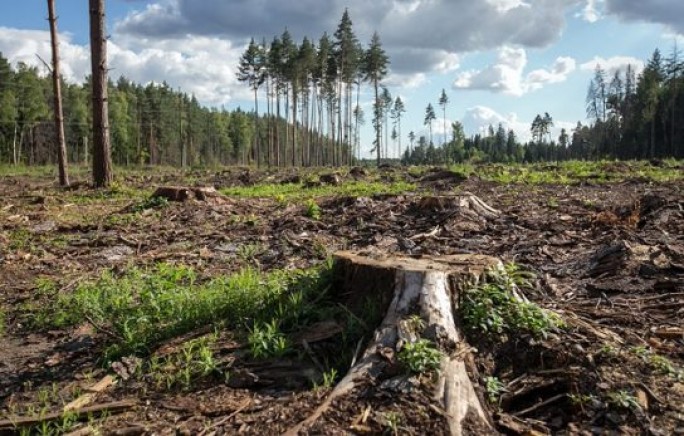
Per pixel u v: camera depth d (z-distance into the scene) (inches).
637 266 236.7
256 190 659.4
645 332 169.5
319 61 2235.5
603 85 2674.7
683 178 662.5
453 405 122.7
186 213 450.0
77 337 200.2
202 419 131.9
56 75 707.4
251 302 191.2
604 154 2479.1
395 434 116.0
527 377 140.6
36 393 157.6
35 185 837.2
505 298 158.9
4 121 2406.5
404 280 156.9
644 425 118.6
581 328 159.3
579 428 121.2
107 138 639.8
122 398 146.9
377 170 927.0
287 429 121.6
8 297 253.0
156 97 3216.0
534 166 933.8
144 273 275.0
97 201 553.6
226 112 4005.9
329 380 140.9
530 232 341.4
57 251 335.6
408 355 133.8
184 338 173.0
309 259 303.6
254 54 2142.0
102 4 609.3
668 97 2226.9
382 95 2770.7
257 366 153.5
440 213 394.9
